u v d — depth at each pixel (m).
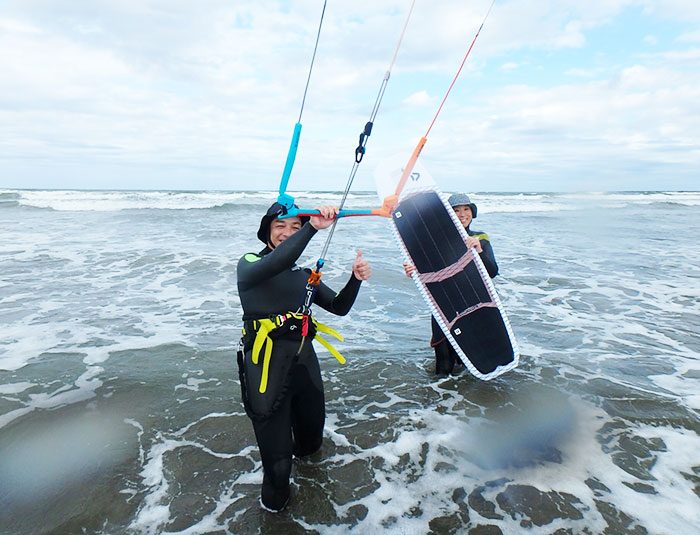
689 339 5.43
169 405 3.80
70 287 7.52
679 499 2.70
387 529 2.47
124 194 27.72
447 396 4.02
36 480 2.85
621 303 6.94
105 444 3.24
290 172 2.36
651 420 3.60
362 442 3.31
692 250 11.80
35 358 4.68
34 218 17.19
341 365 4.68
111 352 4.88
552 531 2.45
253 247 11.31
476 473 2.96
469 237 4.34
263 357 2.50
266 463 2.47
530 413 3.72
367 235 13.92
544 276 8.69
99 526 2.48
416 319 6.25
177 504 2.65
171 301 6.84
